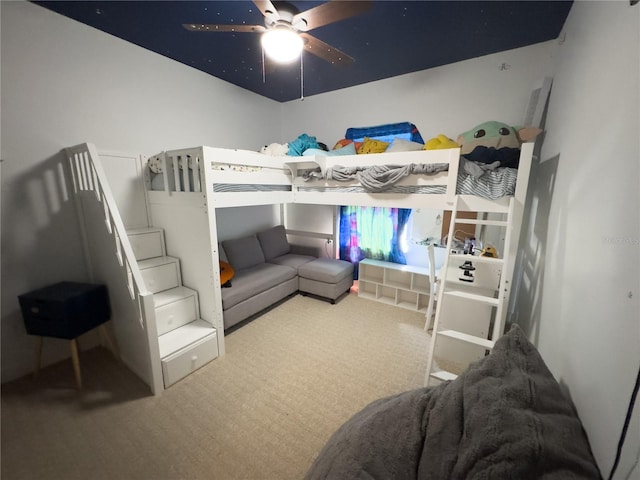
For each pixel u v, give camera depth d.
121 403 1.79
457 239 2.82
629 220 0.76
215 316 2.24
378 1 1.84
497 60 2.64
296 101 4.02
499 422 0.83
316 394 1.88
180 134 2.88
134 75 2.46
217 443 1.52
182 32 2.23
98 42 2.22
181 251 2.40
